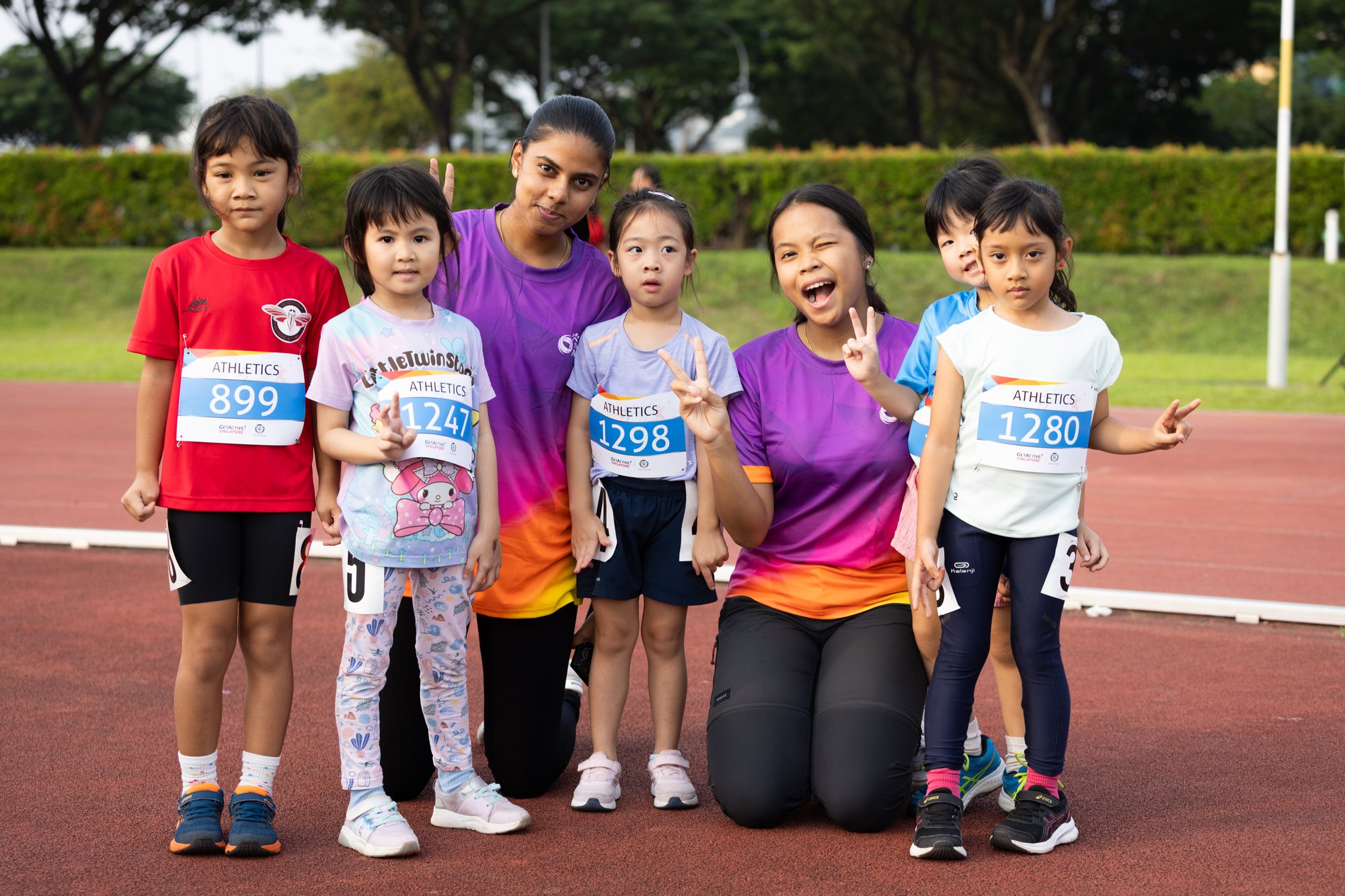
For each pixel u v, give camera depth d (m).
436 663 3.38
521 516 3.61
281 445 3.27
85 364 18.41
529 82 42.03
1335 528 7.95
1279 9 32.19
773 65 40.59
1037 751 3.27
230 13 33.28
